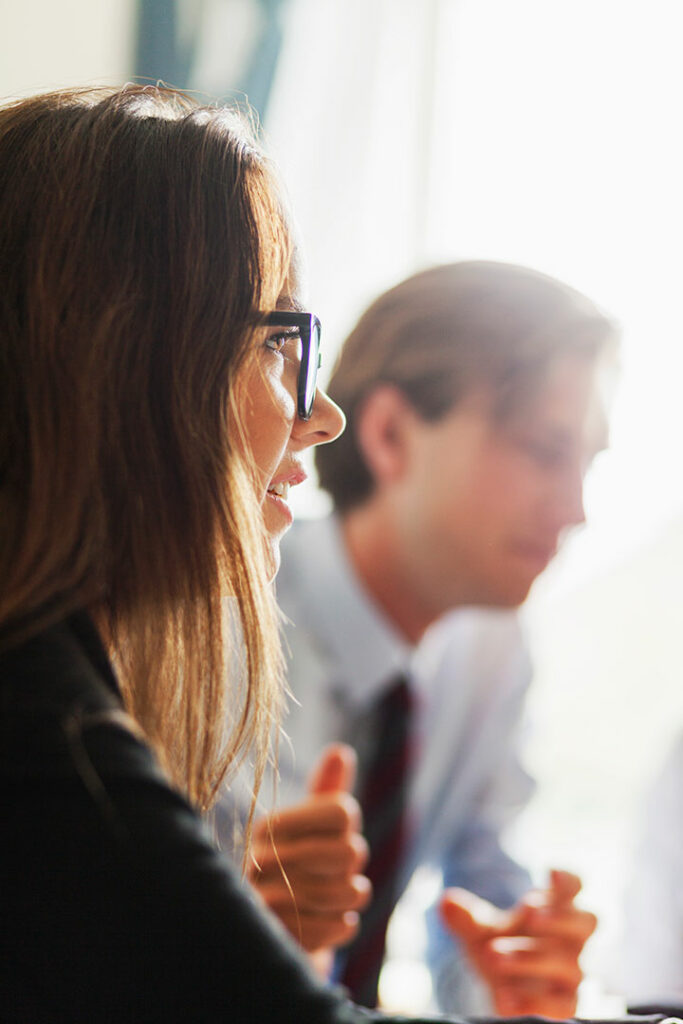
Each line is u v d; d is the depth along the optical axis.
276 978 0.35
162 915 0.36
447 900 0.94
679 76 2.52
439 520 1.15
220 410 0.50
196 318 0.50
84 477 0.46
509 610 1.20
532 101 2.52
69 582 0.44
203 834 0.38
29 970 0.35
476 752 1.37
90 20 1.99
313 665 1.23
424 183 2.46
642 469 2.49
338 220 2.32
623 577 2.71
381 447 1.17
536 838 2.69
